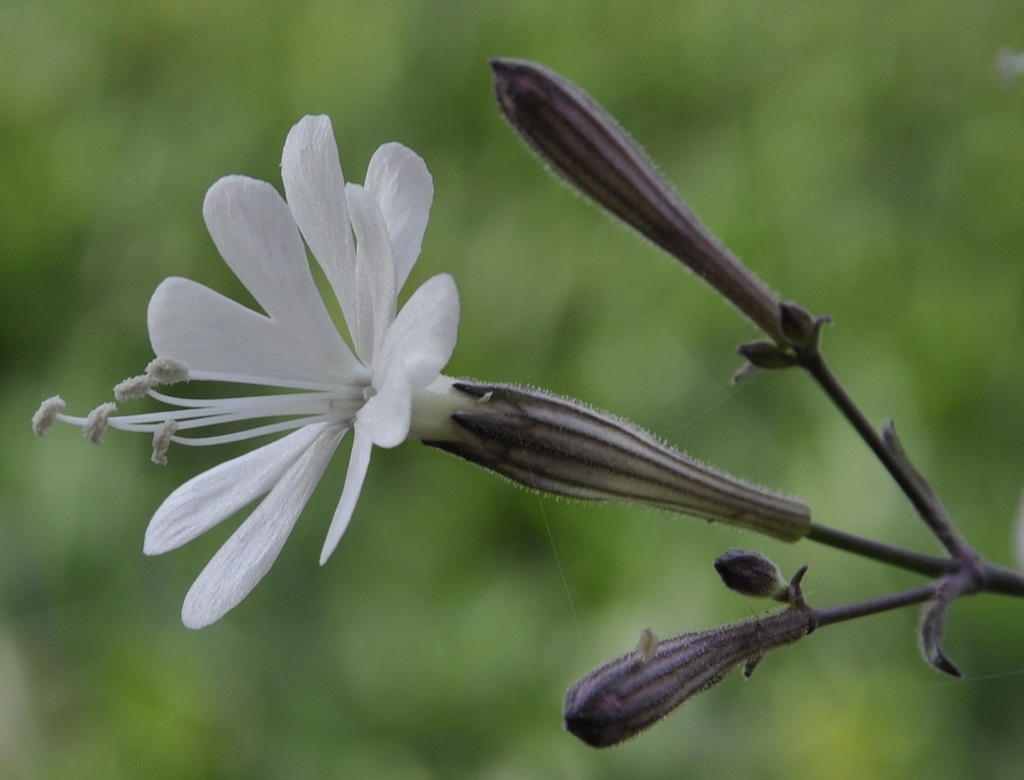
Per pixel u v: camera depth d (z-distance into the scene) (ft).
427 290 0.55
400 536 0.75
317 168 0.57
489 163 0.82
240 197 0.57
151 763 0.73
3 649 0.75
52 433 0.80
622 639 0.72
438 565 0.75
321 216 0.57
